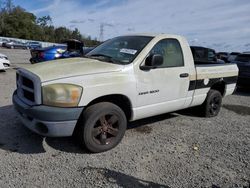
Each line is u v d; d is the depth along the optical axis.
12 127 4.82
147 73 4.47
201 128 5.56
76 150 4.11
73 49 12.42
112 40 5.38
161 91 4.73
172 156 4.16
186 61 5.20
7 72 11.91
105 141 4.12
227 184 3.48
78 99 3.71
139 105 4.47
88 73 3.88
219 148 4.59
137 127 5.34
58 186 3.19
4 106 6.11
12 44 44.03
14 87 8.49
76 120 3.75
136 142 4.59
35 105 3.69
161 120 5.89
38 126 3.73
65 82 3.68
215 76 5.99
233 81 6.68
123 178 3.44
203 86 5.72
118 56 4.62
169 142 4.70
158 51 4.71
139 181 3.41
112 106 4.09
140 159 3.98
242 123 6.15
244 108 7.71
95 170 3.59
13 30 77.19
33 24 84.38
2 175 3.33
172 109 5.15
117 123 4.22
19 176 3.34
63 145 4.25
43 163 3.68
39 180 3.28
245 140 5.05
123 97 4.27
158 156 4.12
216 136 5.16
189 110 6.65
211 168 3.86
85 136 3.89
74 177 3.39
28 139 4.38
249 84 10.32
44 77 3.69
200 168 3.84
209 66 5.82
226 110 7.29
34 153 3.94
